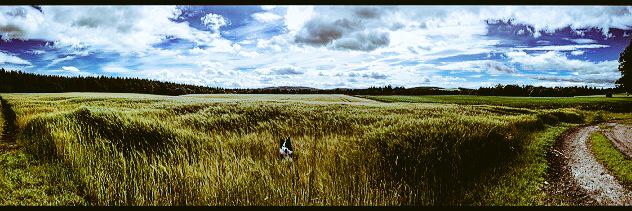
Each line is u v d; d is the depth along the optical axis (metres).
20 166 8.75
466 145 10.92
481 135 12.23
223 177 7.30
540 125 23.48
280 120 18.22
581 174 10.09
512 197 7.81
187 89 139.50
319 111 24.12
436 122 14.04
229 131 14.93
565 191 8.56
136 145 10.27
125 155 9.32
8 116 22.39
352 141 10.66
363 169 8.24
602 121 32.59
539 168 10.57
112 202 6.72
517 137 15.09
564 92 117.81
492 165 10.11
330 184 7.40
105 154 9.12
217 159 8.38
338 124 17.17
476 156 10.37
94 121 12.78
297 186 7.39
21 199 6.68
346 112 23.55
